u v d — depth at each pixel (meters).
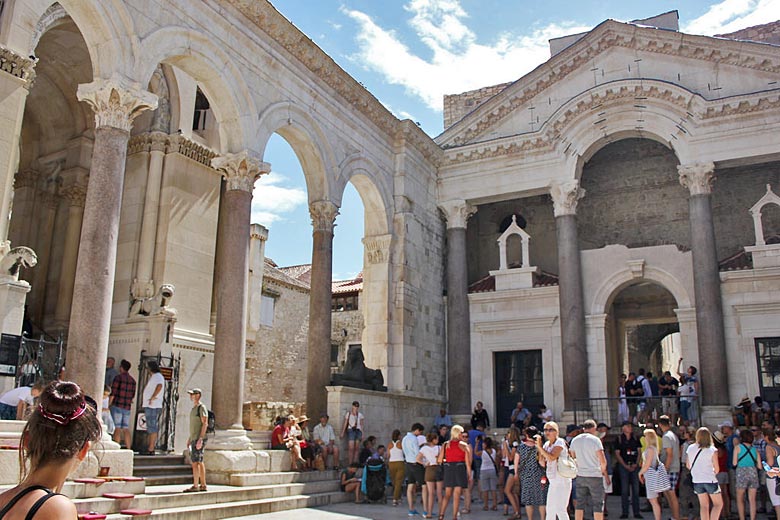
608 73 26.94
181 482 15.28
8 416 12.62
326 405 21.30
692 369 23.80
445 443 15.07
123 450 12.98
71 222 21.66
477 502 19.56
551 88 27.97
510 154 27.94
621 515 16.58
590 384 26.08
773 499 14.39
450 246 28.66
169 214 20.20
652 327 35.41
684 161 24.92
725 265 25.25
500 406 28.30
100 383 13.51
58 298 21.23
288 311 35.78
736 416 21.16
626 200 30.23
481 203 29.19
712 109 24.42
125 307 19.47
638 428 22.47
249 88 18.91
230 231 18.08
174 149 20.67
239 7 18.53
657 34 25.83
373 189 25.36
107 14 14.78
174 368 18.33
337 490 18.38
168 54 16.31
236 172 18.45
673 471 15.94
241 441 16.64
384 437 23.06
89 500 11.16
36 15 15.09
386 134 26.19
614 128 26.31
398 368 25.16
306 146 21.77
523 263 28.80
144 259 19.78
